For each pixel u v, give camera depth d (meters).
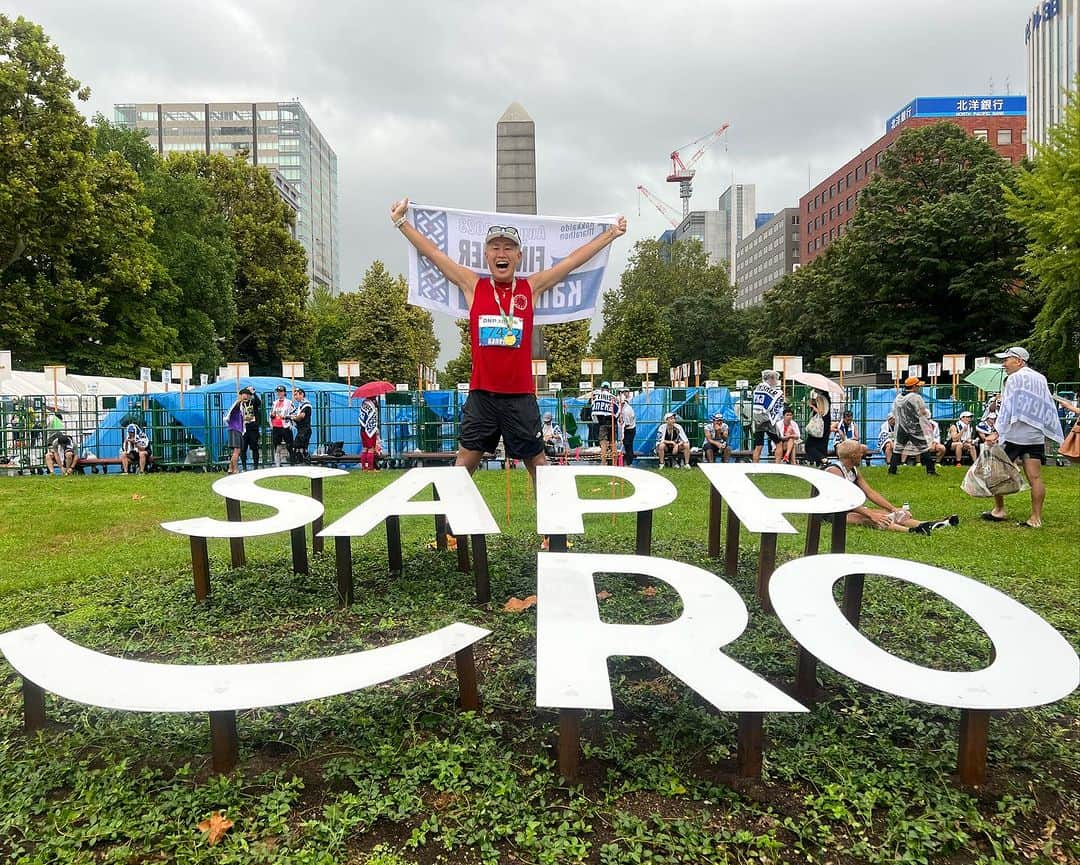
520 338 5.40
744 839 2.19
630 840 2.19
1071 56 56.31
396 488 4.77
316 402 17.28
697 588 3.14
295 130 132.12
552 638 2.75
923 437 12.63
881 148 69.19
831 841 2.21
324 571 5.39
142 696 2.46
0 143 21.27
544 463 5.67
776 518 4.01
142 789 2.53
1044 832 2.28
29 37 22.72
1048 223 19.92
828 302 39.88
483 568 4.52
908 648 3.80
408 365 45.94
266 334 39.31
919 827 2.24
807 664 3.13
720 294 65.00
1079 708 3.15
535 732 2.89
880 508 8.31
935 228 32.84
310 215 139.75
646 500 4.39
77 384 19.64
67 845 2.23
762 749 2.67
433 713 3.04
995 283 32.44
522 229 5.97
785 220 100.12
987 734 2.51
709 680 2.47
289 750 2.82
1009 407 7.44
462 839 2.21
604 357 60.03
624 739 2.79
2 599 4.97
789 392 16.52
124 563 5.88
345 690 2.48
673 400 17.00
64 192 22.61
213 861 2.15
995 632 2.74
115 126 33.62
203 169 38.88
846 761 2.62
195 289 32.94
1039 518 7.29
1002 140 65.75
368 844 2.23
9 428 15.88
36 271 24.30
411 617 4.28
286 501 5.00
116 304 27.14
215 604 4.63
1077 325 22.11
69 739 2.90
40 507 9.02
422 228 5.90
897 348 35.09
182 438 16.77
